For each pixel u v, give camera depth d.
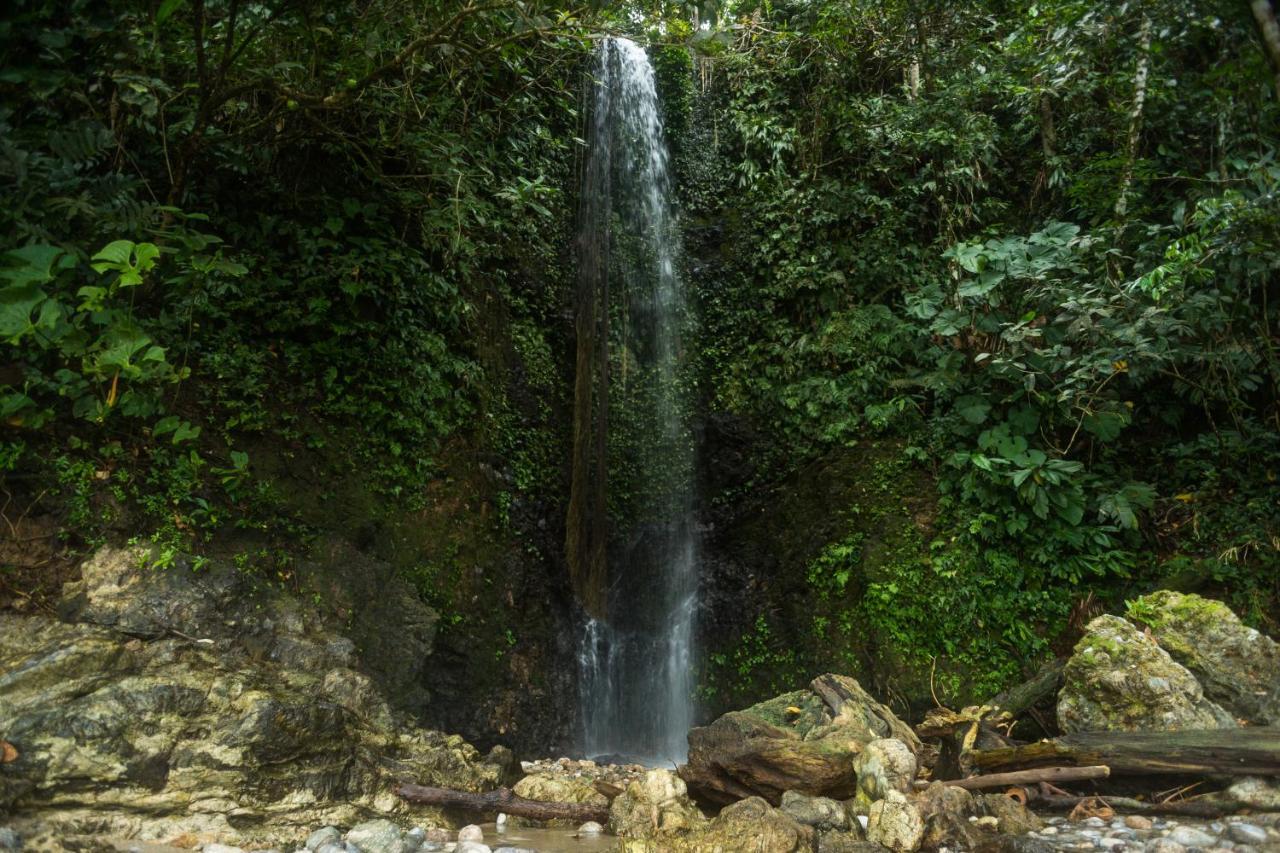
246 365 5.42
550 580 7.38
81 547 4.36
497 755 5.32
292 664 4.58
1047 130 8.56
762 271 8.94
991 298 7.36
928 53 9.25
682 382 8.95
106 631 4.01
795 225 8.86
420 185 6.54
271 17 4.72
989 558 6.89
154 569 4.38
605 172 8.83
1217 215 6.29
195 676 3.98
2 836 3.09
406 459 6.20
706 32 5.73
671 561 8.51
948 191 8.70
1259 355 6.89
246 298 5.55
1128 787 4.84
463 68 5.68
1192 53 7.26
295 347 5.73
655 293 9.09
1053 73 8.01
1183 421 7.48
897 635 6.78
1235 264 6.27
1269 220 5.96
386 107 5.73
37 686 3.64
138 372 4.09
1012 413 7.29
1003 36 9.41
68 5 3.66
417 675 5.45
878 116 9.01
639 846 3.64
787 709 5.18
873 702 5.34
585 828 4.30
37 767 3.39
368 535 5.69
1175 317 6.73
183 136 5.34
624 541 8.38
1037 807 4.67
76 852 3.23
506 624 6.68
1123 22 7.18
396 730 4.68
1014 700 5.83
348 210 6.18
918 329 7.89
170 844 3.51
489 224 7.30
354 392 5.98
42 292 3.79
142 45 4.70
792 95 9.63
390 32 5.21
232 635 4.48
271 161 5.98
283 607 4.79
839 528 7.54
